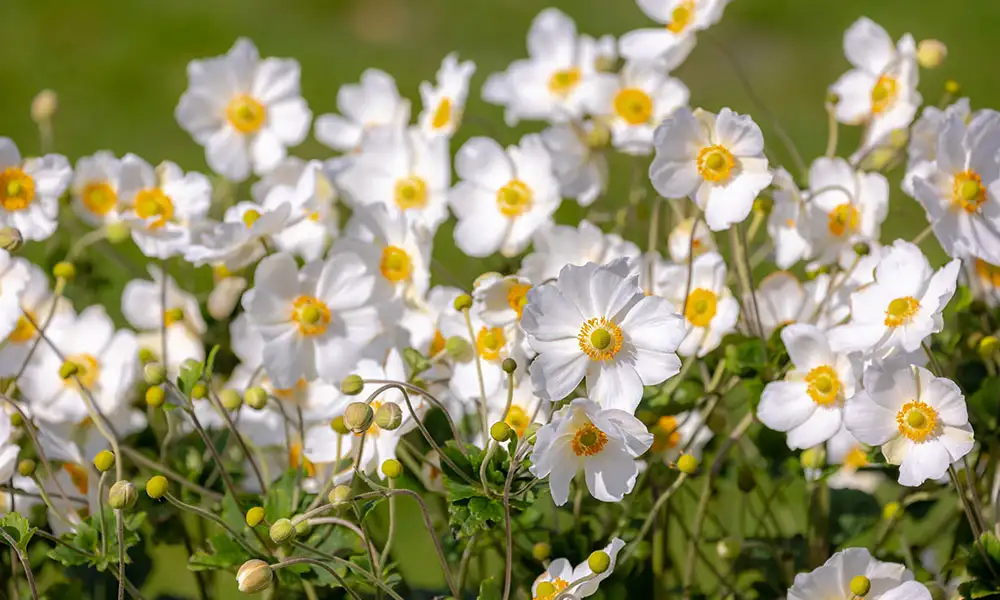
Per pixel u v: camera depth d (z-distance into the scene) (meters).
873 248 2.09
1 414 2.01
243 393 2.11
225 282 2.16
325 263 2.05
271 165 2.25
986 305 2.10
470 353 2.06
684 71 5.29
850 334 2.00
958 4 5.62
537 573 2.05
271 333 2.04
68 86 5.34
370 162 2.19
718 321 2.05
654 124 2.23
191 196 2.14
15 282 2.05
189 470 2.09
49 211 2.08
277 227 2.07
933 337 2.10
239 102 2.25
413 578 2.49
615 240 2.10
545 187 2.13
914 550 2.12
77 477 2.09
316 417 2.08
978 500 2.06
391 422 1.95
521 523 2.06
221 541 1.99
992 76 5.05
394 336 2.08
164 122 5.02
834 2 5.77
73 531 2.02
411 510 2.55
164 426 2.13
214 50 5.66
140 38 5.73
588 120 2.26
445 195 2.17
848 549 1.96
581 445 1.95
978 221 2.02
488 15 5.94
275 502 2.00
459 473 1.97
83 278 2.21
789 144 2.18
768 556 2.12
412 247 2.09
